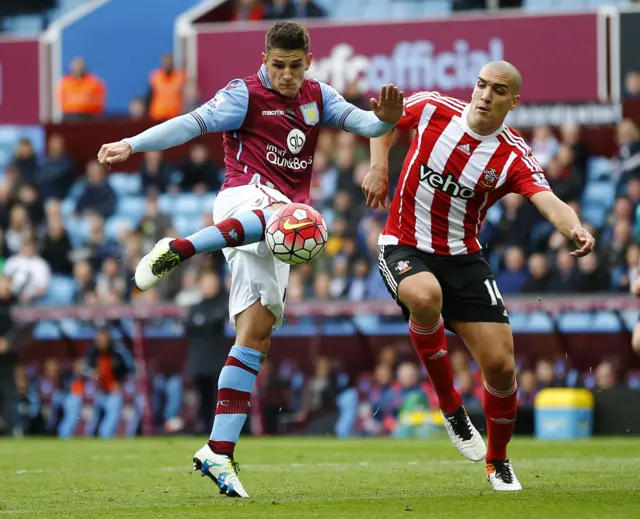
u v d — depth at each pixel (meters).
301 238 18.86
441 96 21.19
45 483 22.95
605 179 56.59
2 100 63.34
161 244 18.59
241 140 19.95
